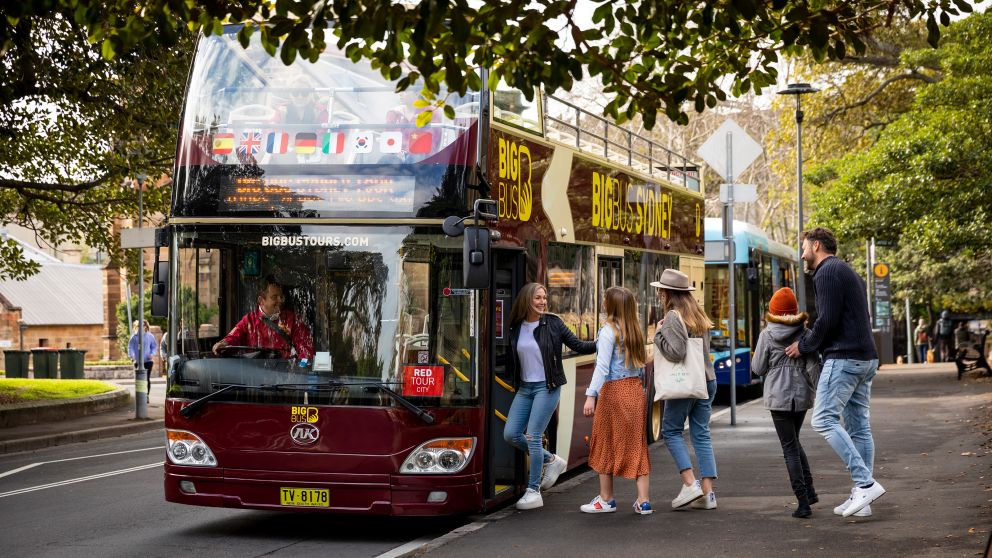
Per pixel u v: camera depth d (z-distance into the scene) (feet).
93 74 68.80
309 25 23.44
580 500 34.09
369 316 29.22
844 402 28.32
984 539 25.31
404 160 29.71
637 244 47.83
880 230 84.48
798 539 26.30
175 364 30.04
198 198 30.14
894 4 27.76
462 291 29.43
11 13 23.70
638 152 49.29
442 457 28.94
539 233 35.68
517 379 33.60
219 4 24.75
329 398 29.04
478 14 23.56
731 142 57.00
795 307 29.22
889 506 30.07
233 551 29.12
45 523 34.22
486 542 27.43
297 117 30.12
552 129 38.27
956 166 77.66
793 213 142.92
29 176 87.15
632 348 30.73
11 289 252.21
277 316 29.58
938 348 155.02
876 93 110.11
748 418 58.54
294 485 29.01
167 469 30.09
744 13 23.88
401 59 22.45
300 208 29.68
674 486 36.17
